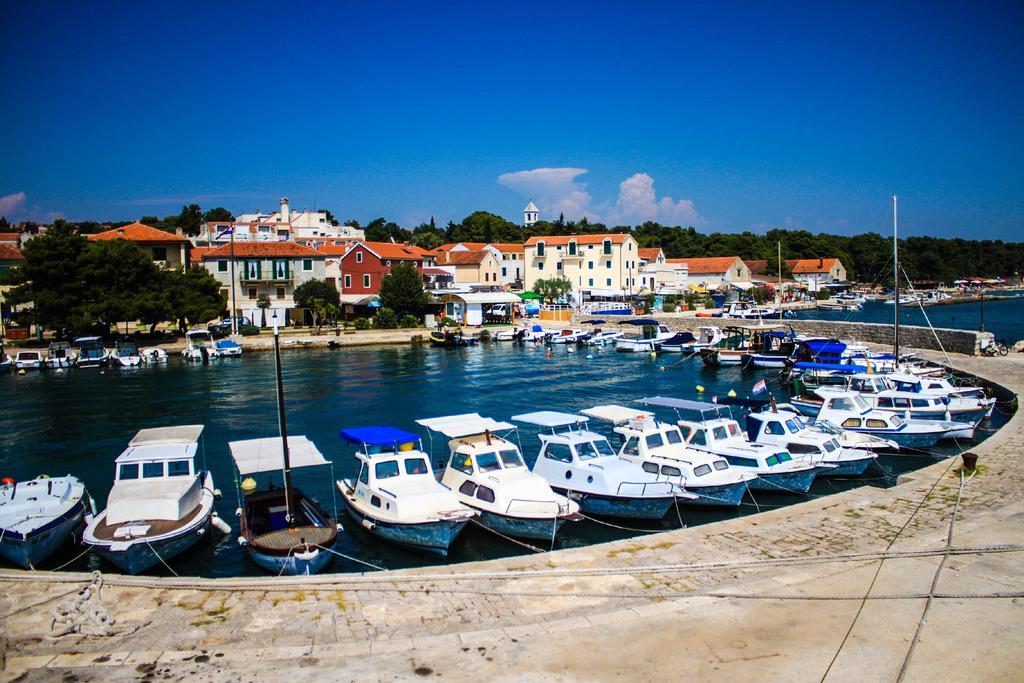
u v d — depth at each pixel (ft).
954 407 110.11
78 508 69.87
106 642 39.58
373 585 47.32
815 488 85.35
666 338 234.99
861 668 35.55
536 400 146.82
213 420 127.65
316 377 180.04
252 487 74.79
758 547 54.19
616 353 233.55
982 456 81.00
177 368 197.77
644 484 74.18
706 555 52.75
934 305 481.05
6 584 47.85
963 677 34.60
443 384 168.04
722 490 76.79
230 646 39.11
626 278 368.89
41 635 40.34
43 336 241.55
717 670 35.63
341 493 77.41
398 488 69.62
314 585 47.21
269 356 224.53
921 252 634.43
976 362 165.17
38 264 210.79
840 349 169.07
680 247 574.15
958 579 46.65
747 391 157.07
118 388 163.84
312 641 39.75
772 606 43.24
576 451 80.23
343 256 312.71
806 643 38.32
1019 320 338.54
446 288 342.44
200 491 71.82
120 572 61.46
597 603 44.39
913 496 66.69
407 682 34.86
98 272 213.66
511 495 69.46
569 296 364.38
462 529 68.23
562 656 37.32
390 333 266.98
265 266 285.43
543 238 382.22
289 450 75.92
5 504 67.41
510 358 221.25
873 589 45.32
